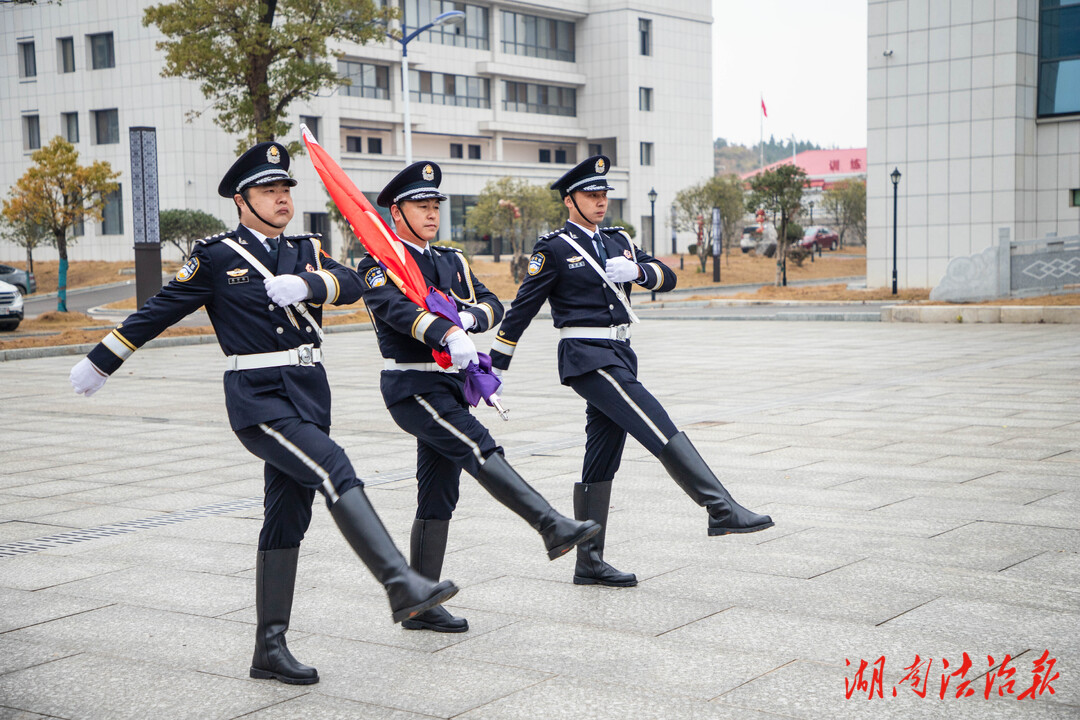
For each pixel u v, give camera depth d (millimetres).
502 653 4219
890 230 30203
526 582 5168
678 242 65688
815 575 5129
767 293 32156
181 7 27375
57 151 27047
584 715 3586
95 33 46594
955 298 24344
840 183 72125
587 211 5172
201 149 45656
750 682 3836
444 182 54938
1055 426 9164
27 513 6922
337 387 13547
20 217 27703
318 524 6457
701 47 66625
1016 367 13539
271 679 4012
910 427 9328
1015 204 27953
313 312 4188
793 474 7480
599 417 5137
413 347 4535
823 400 11172
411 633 4496
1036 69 28234
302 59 27828
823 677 3867
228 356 4102
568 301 5121
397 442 9383
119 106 46406
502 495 4344
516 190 46938
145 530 6395
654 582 5102
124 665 4195
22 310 23859
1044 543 5590
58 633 4578
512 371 14961
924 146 29281
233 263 4062
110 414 11578
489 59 59250
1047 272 23969
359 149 54844
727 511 4633
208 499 7258
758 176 37750
